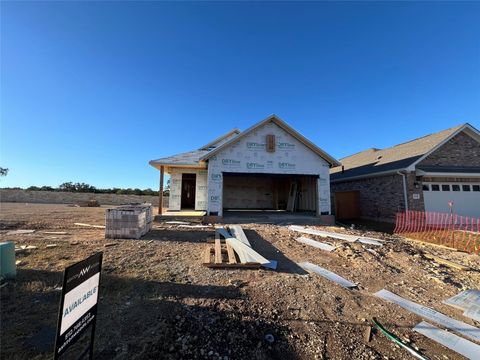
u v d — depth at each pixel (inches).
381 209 573.6
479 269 229.3
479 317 142.3
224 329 126.7
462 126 544.7
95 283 97.5
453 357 110.0
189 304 149.2
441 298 168.9
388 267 229.1
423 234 389.4
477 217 521.3
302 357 109.9
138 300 151.6
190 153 632.4
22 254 236.7
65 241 293.7
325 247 290.2
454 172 498.6
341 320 138.4
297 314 143.3
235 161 487.8
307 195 638.5
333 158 501.4
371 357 110.0
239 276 198.2
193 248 276.1
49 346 109.4
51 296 154.0
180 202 620.4
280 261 241.0
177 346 112.9
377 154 748.0
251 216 536.1
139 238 316.8
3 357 101.8
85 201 1199.6
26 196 1206.3
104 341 113.3
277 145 502.6
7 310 136.9
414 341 121.1
